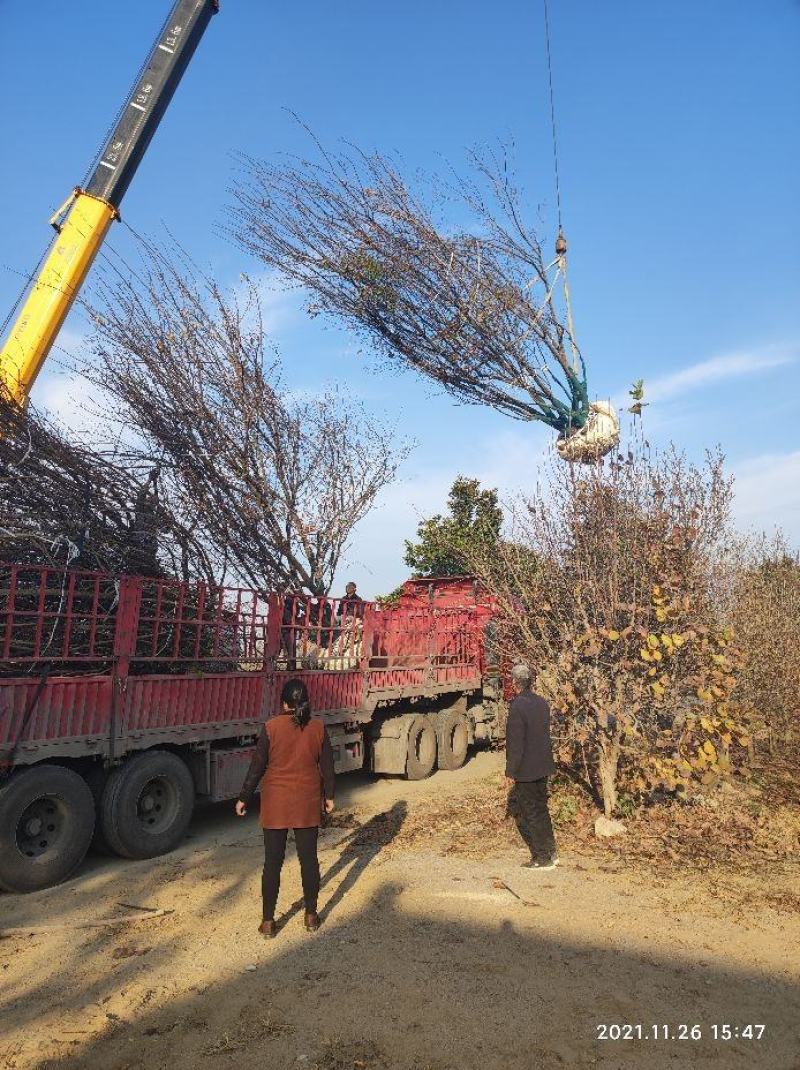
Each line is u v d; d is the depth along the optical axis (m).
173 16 11.88
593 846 7.09
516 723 6.61
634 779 7.76
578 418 9.32
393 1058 3.58
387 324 9.32
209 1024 3.92
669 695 7.72
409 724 11.11
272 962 4.64
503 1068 3.50
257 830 8.27
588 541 8.10
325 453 11.77
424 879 6.23
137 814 7.07
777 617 10.85
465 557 10.41
